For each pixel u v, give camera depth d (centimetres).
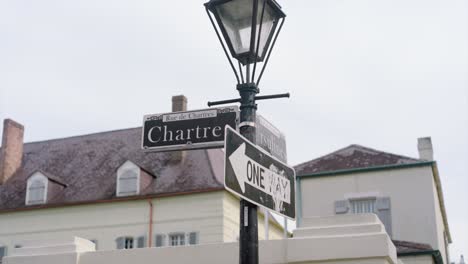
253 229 532
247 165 515
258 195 524
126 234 2598
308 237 913
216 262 975
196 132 639
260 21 567
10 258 1117
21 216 2823
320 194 2292
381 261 870
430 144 2364
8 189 3017
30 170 3152
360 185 2256
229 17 575
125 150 3059
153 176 2744
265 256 936
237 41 573
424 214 2153
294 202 605
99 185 2839
